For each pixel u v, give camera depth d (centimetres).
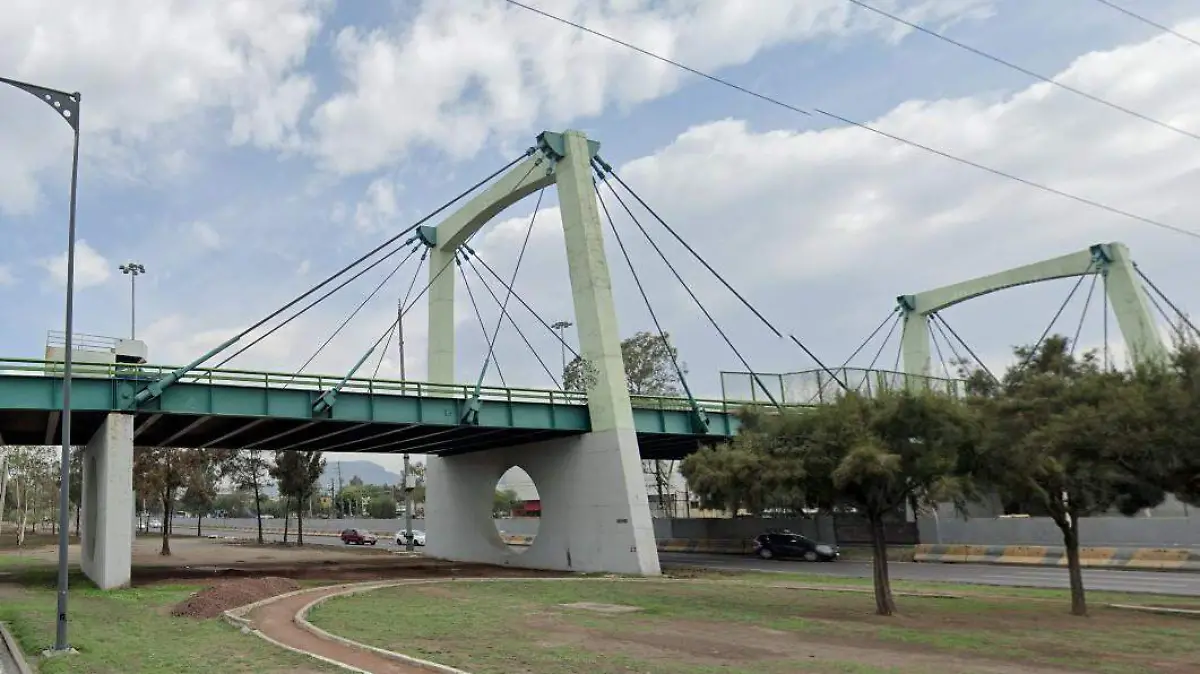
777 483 2055
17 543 6988
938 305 6256
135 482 5028
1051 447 1919
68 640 1566
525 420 3772
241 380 3188
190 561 4516
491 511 4538
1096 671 1277
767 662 1354
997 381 2262
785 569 3878
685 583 3103
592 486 3841
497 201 4550
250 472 6675
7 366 2794
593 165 4419
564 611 2145
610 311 3944
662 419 4291
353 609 2162
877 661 1364
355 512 12988
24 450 7406
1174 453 1761
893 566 3947
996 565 3856
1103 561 3522
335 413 3397
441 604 2311
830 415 2041
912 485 2006
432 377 4819
